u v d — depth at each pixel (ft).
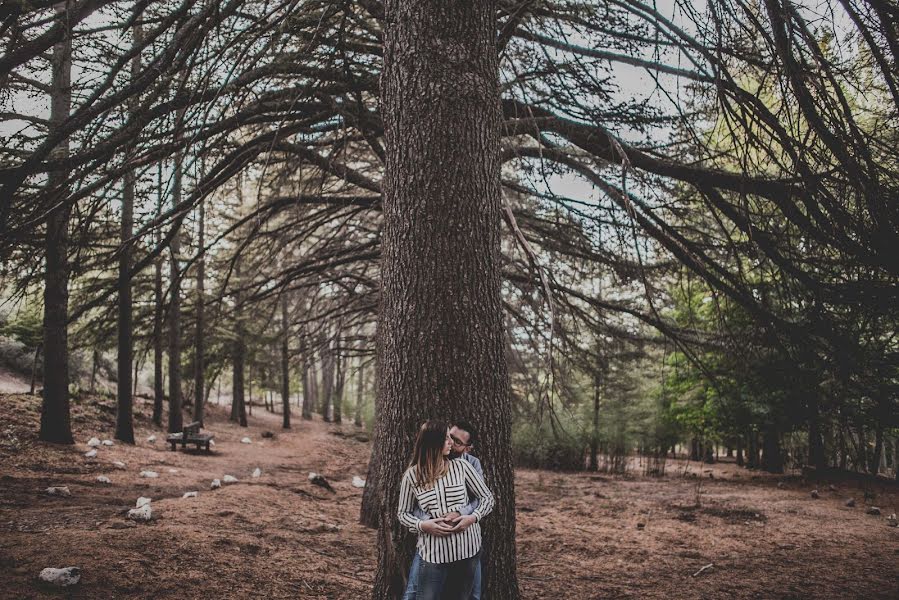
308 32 22.24
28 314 64.85
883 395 21.62
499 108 14.48
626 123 26.76
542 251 40.96
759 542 29.96
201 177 29.84
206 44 21.06
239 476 45.98
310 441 90.79
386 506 13.05
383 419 13.44
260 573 18.63
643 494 49.73
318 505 34.22
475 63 13.88
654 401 74.08
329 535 26.37
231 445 71.41
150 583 15.93
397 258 13.46
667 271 38.68
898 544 30.32
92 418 56.24
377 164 42.86
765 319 26.40
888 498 47.52
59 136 19.81
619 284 42.04
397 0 14.26
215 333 78.89
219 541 20.89
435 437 12.03
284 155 36.11
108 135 22.44
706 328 53.01
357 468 66.69
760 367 28.81
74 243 25.32
